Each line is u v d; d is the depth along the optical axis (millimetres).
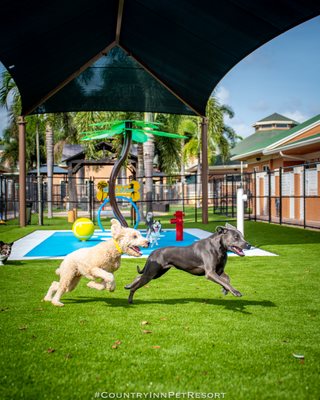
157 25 14375
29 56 15000
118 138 26906
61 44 14844
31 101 18578
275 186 27500
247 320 5539
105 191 18812
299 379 3787
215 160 45469
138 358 4270
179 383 3715
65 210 42250
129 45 16453
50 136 29328
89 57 16703
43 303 6434
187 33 14219
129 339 4820
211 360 4215
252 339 4812
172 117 28562
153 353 4402
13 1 11766
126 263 10180
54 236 16672
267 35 13062
